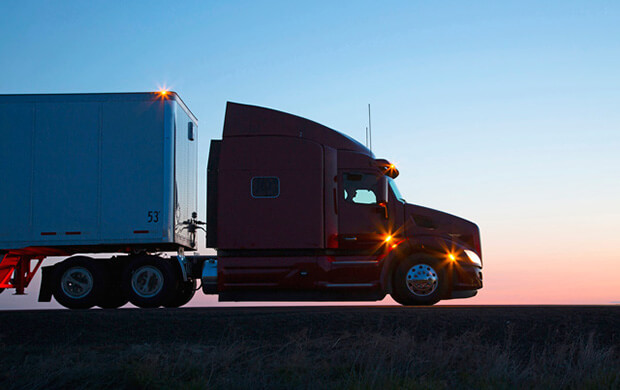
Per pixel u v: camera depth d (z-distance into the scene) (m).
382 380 6.80
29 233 12.83
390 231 12.83
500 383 6.85
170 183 12.85
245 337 9.14
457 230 13.06
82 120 13.02
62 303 12.92
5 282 13.63
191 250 14.59
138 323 9.82
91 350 8.45
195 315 10.30
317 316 9.85
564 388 6.93
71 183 12.90
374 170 12.90
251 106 13.03
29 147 12.98
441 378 7.25
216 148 12.98
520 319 9.62
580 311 10.20
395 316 9.77
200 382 6.88
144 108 13.02
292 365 7.39
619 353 8.30
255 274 12.54
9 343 9.19
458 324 9.44
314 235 12.52
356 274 12.61
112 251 13.91
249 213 12.58
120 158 12.92
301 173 12.68
